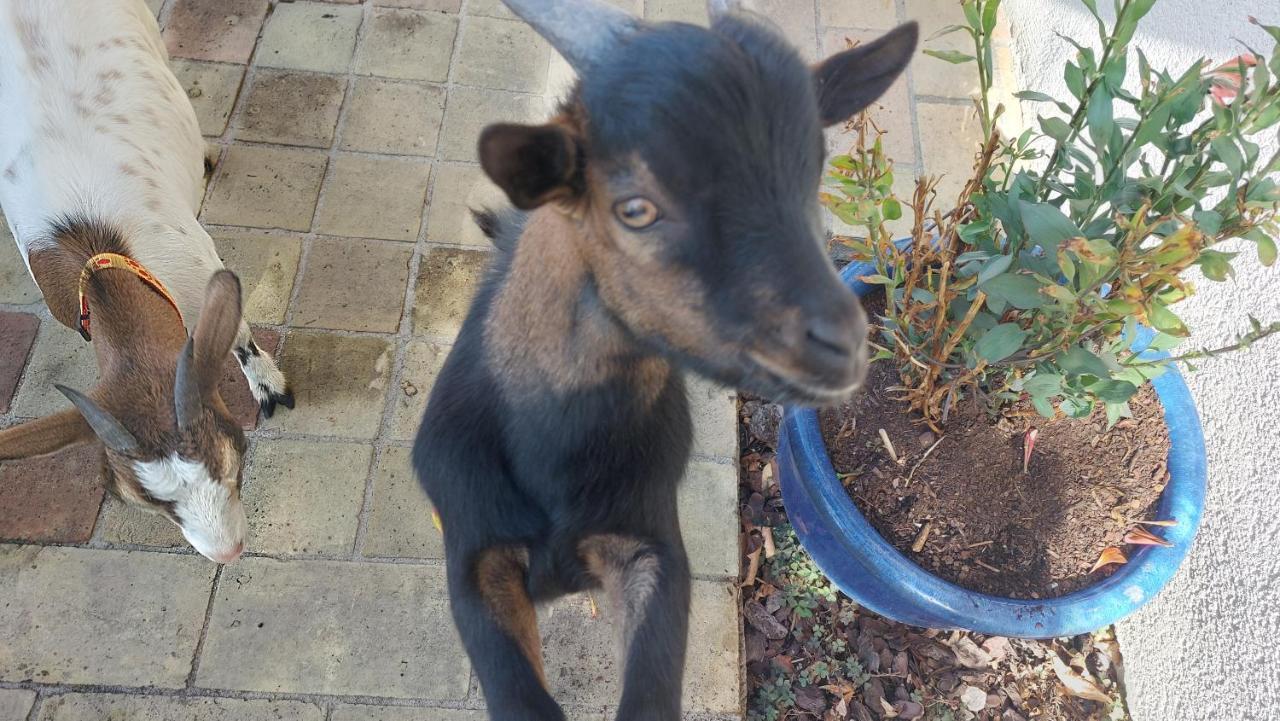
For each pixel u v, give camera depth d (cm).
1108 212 60
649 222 38
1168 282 52
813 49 111
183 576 79
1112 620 64
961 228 64
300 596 79
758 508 85
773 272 36
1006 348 57
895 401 73
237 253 95
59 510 81
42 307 91
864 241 71
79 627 77
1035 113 104
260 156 101
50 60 77
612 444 52
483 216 63
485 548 54
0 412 86
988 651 78
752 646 78
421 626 78
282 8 111
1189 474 67
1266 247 50
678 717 49
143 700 74
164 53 92
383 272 95
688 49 36
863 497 70
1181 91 51
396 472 85
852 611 80
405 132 104
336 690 75
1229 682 66
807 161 38
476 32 111
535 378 50
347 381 89
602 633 78
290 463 85
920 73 109
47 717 73
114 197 75
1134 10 50
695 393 88
